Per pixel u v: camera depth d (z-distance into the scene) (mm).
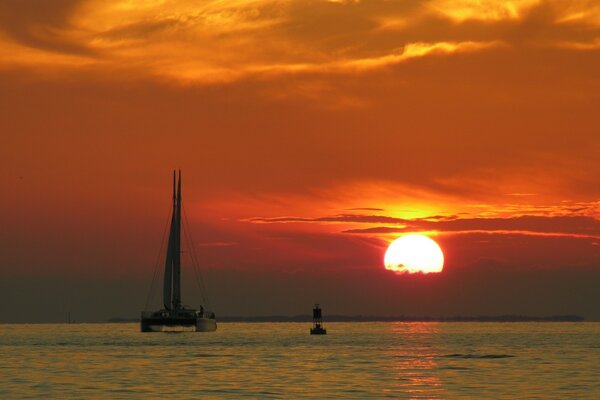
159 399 102125
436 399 102500
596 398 103562
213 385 116938
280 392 108625
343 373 135750
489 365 154125
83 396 105062
